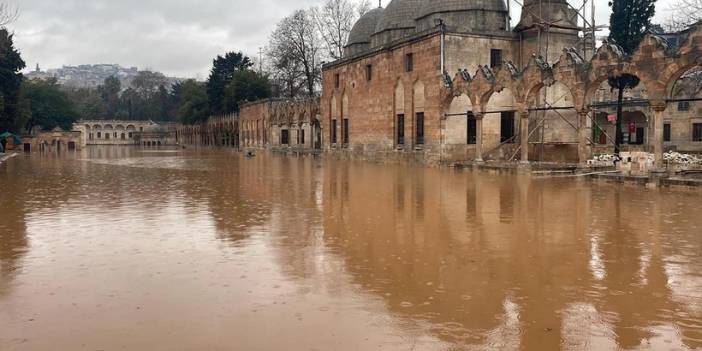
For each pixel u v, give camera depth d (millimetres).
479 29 40125
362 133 48031
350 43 57344
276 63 80188
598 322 7094
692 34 22938
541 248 11320
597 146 43500
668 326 6945
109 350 6203
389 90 43406
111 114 184625
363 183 25344
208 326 6938
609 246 11469
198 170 37031
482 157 36875
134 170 37781
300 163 44781
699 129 53688
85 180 29328
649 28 38469
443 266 9930
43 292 8445
